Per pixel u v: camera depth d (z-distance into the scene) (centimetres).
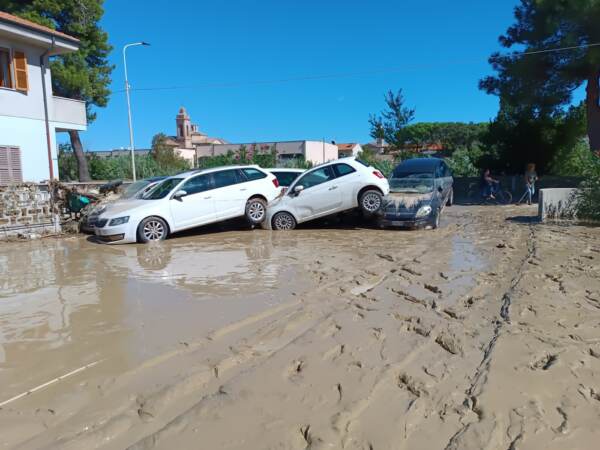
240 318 498
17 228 1160
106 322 499
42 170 1859
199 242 1051
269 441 281
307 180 1223
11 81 1736
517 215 1489
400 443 279
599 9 1714
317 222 1320
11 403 330
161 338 446
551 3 1841
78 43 1912
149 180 1455
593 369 371
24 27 1702
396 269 723
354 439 283
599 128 1997
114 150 5525
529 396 330
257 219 1224
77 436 288
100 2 2723
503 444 279
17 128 1758
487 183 2077
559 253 822
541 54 1952
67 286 667
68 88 2652
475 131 6788
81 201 1282
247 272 721
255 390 340
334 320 487
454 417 306
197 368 378
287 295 584
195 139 7325
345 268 733
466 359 390
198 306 546
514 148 2497
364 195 1194
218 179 1187
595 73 1928
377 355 399
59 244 1086
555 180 2262
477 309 520
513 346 413
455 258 803
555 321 476
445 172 1636
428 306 534
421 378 356
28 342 447
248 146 5806
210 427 295
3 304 581
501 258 794
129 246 1027
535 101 2109
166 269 764
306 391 338
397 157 3991
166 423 301
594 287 597
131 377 365
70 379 365
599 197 1231
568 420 303
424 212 1157
